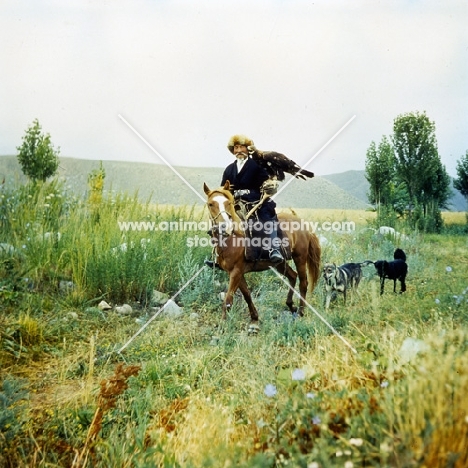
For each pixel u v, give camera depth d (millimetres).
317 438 2775
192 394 3875
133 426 3512
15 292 5648
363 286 6066
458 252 6668
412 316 5062
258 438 3008
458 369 2938
